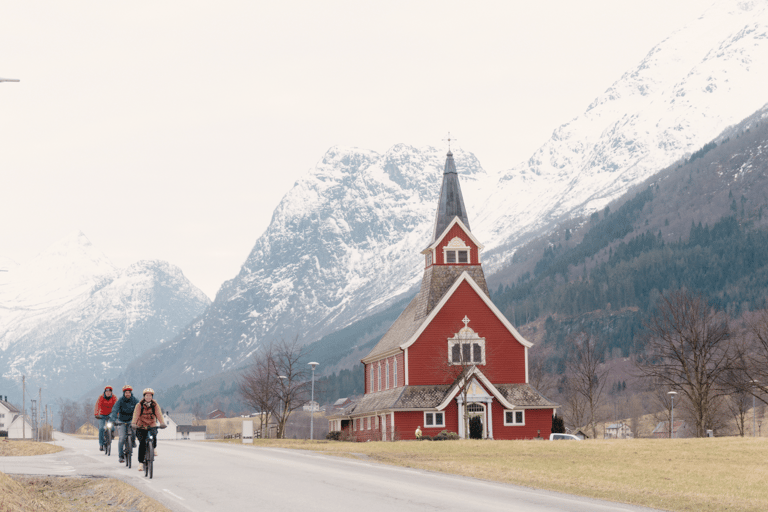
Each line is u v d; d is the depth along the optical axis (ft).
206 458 151.84
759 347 334.44
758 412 576.20
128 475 116.26
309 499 92.99
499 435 295.07
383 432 303.68
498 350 305.73
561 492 110.52
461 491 103.40
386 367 326.85
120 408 132.46
